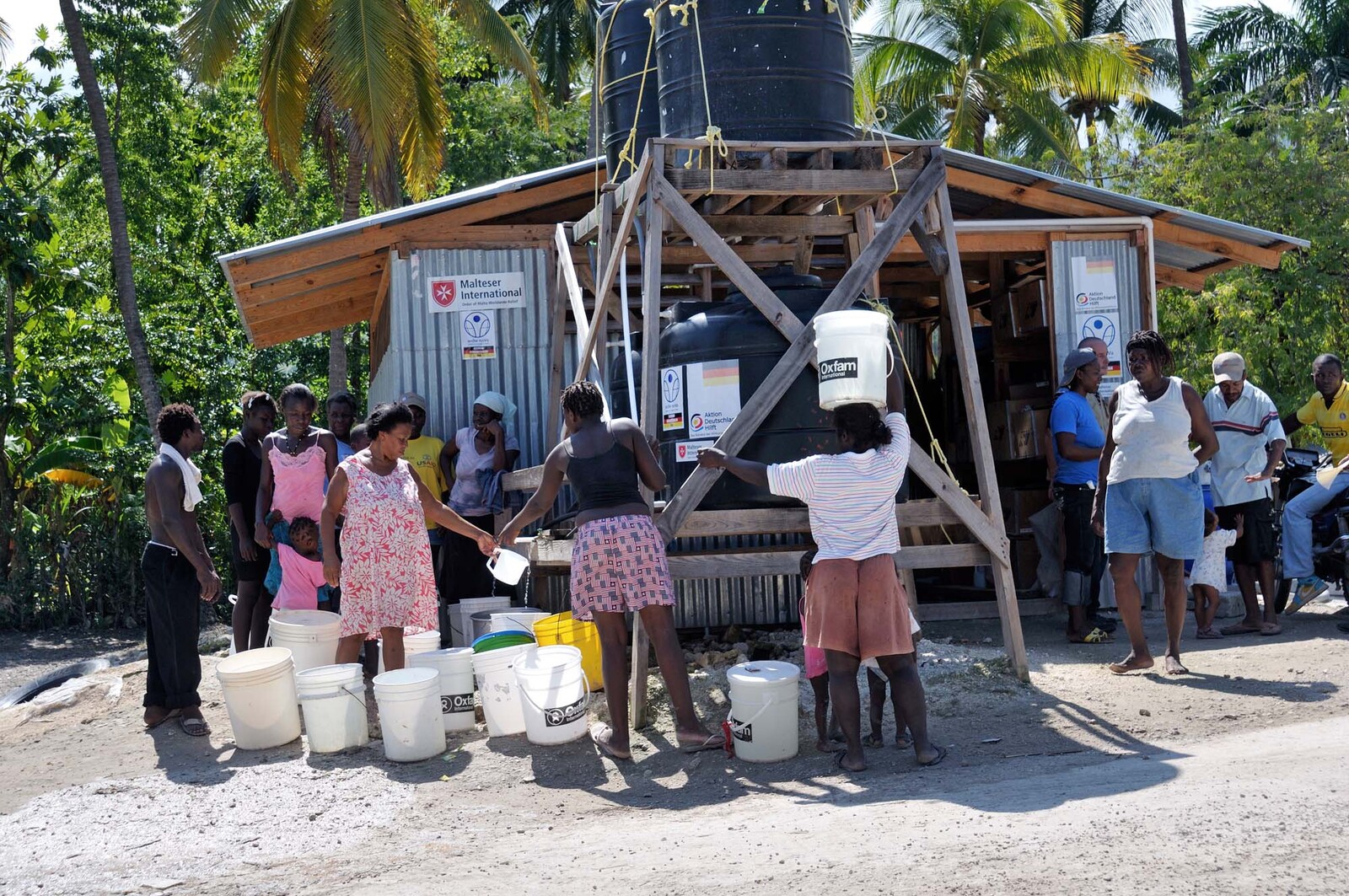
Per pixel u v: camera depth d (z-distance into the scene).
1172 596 6.52
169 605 6.61
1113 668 6.67
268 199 25.91
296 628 6.80
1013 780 4.75
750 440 6.38
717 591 8.88
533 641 6.55
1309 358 15.36
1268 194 16.56
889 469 5.10
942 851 3.81
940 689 6.37
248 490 7.70
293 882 4.18
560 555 6.67
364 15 17.27
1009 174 9.71
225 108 26.83
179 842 4.78
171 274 23.95
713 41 6.87
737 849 4.07
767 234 7.27
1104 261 9.98
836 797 4.73
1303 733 5.12
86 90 19.20
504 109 31.83
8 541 16.03
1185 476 6.45
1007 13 25.66
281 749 6.17
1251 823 3.79
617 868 3.99
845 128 7.04
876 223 7.44
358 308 12.88
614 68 9.05
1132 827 3.87
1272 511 8.51
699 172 6.27
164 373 20.89
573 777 5.38
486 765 5.64
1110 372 9.96
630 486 5.64
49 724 7.20
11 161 21.89
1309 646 7.16
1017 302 11.42
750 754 5.37
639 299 9.35
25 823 5.19
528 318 9.57
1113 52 24.98
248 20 18.25
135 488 16.95
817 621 5.11
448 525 6.65
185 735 6.57
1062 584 8.30
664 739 5.87
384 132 17.45
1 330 19.47
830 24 6.99
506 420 9.24
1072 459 7.81
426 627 6.66
